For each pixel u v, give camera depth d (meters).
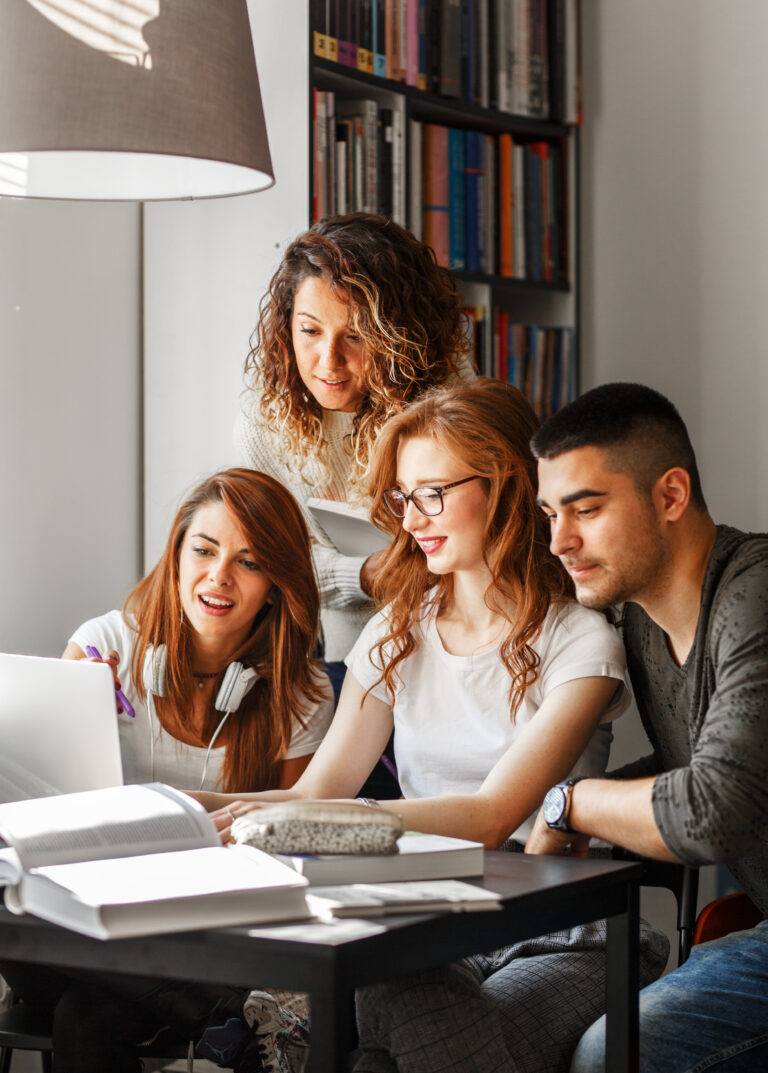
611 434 1.46
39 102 1.73
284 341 2.52
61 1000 1.67
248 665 1.96
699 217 3.49
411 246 2.45
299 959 1.03
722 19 3.44
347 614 2.47
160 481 2.94
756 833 1.34
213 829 1.29
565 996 1.54
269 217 2.76
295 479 2.63
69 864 1.18
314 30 2.70
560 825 1.48
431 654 1.82
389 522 1.87
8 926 1.17
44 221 2.70
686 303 3.52
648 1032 1.53
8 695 1.63
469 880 1.26
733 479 3.46
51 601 2.74
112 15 1.73
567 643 1.72
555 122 3.44
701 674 1.52
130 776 1.93
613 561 1.48
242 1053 1.67
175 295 2.91
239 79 1.86
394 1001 1.34
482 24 3.19
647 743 3.46
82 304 2.80
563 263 3.50
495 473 1.72
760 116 3.39
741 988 1.58
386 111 2.92
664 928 3.31
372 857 1.22
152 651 1.92
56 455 2.74
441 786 1.78
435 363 2.44
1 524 2.62
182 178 2.05
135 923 1.06
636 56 3.57
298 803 1.27
